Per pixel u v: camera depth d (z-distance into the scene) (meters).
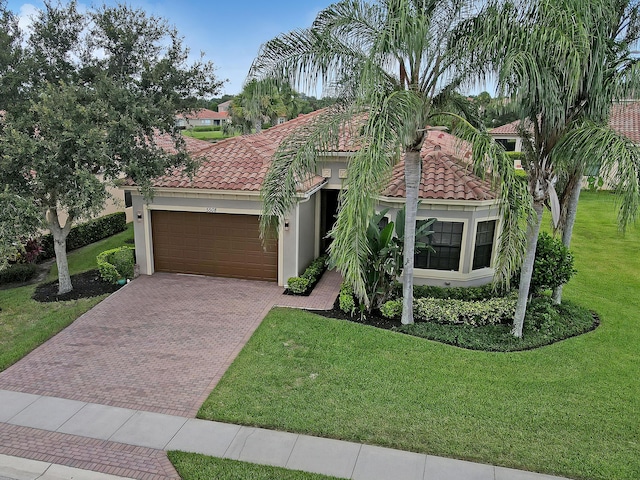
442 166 14.90
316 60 10.60
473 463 7.36
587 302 14.23
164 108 13.86
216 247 16.06
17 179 12.64
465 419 8.39
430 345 11.14
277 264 15.66
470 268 14.29
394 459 7.43
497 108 9.96
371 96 9.30
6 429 8.19
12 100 13.11
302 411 8.64
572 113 10.05
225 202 15.27
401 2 9.15
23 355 10.87
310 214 16.80
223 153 17.06
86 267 17.75
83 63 14.35
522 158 10.74
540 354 10.78
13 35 13.44
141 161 13.70
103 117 12.79
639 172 8.73
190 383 9.69
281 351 10.89
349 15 10.32
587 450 7.64
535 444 7.77
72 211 13.45
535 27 9.08
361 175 8.91
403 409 8.67
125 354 10.93
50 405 8.92
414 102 9.74
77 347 11.27
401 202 13.95
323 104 11.59
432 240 14.38
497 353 10.81
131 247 18.03
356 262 9.03
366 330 11.91
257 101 11.26
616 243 20.80
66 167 12.48
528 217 10.10
